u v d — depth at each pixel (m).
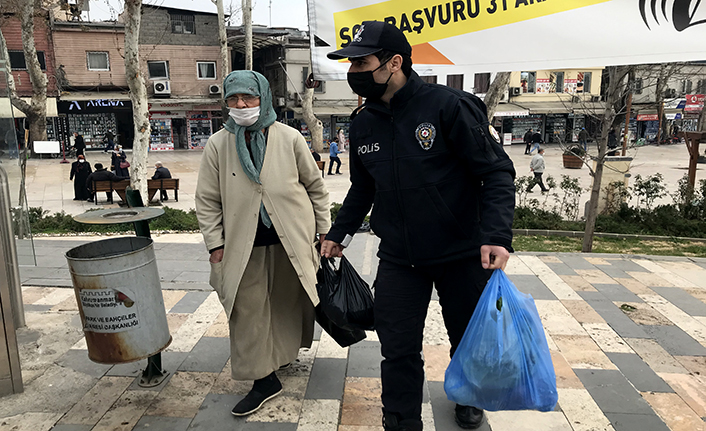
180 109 30.25
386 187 2.08
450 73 4.48
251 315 2.59
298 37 29.92
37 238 7.31
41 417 2.61
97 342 2.51
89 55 27.08
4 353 2.77
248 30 16.88
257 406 2.64
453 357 2.03
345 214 2.45
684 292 4.54
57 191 14.61
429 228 2.04
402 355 2.09
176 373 3.06
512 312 1.91
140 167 10.38
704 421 2.58
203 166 2.64
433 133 1.97
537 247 7.49
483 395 1.92
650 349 3.39
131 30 9.71
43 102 23.39
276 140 2.62
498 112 31.98
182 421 2.58
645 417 2.61
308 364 3.17
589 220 6.62
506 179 1.92
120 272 2.43
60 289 4.58
